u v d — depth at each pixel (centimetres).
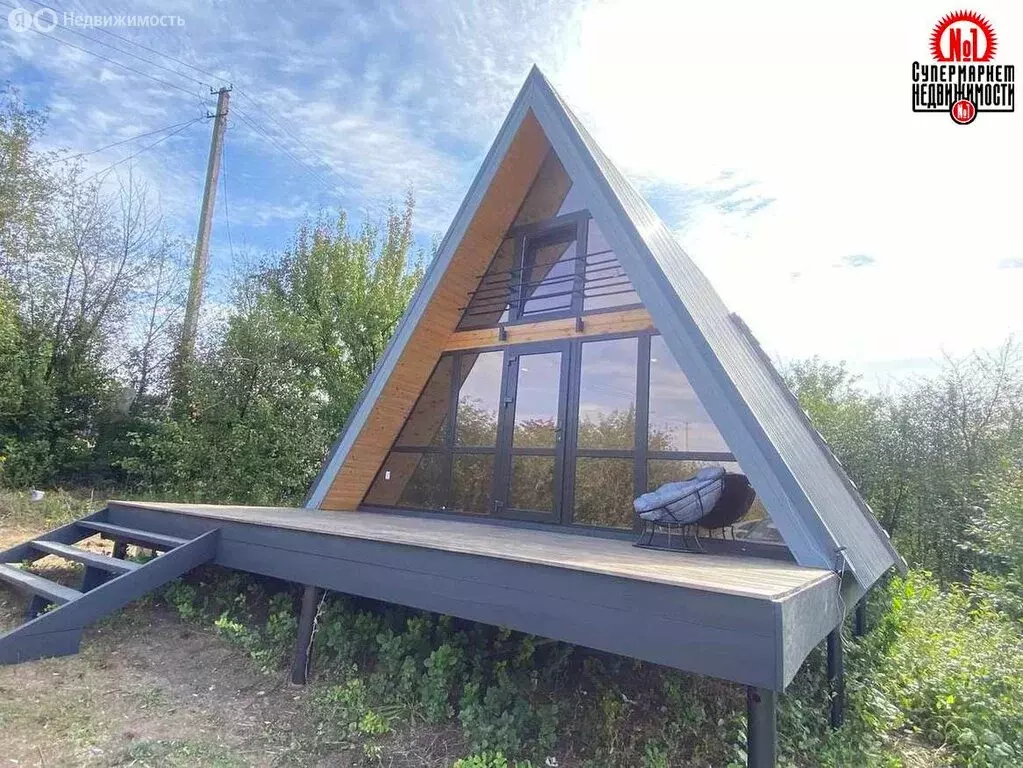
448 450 711
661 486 491
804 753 405
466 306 723
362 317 1302
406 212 1480
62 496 965
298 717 376
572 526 580
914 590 770
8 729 328
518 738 348
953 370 1300
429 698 378
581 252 643
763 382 583
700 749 379
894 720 475
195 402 1077
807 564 377
